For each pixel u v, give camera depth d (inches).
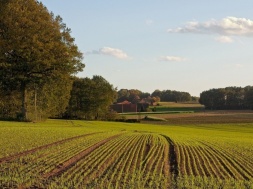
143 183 762.2
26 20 2503.7
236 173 948.6
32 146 1166.3
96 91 4874.5
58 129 1930.4
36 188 679.7
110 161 987.9
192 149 1384.1
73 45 2778.1
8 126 1925.4
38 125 2310.5
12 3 2504.9
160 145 1435.8
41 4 2694.4
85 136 1619.1
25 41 2512.3
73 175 799.1
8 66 2576.3
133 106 7022.6
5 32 2522.1
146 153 1209.4
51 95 3026.6
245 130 3644.2
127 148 1278.3
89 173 828.0
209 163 1075.9
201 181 817.5
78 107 4847.4
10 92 2787.9
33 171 815.7
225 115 6033.5
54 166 872.9
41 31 2581.2
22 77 2620.6
